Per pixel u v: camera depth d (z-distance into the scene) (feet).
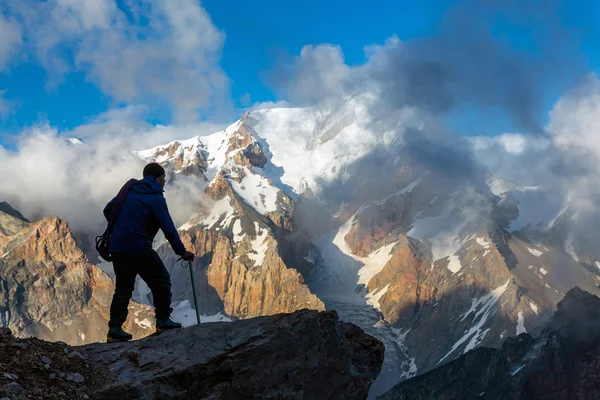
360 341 53.21
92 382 42.37
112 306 51.34
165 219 51.21
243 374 44.34
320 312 49.60
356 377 50.60
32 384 40.32
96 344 47.06
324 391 48.93
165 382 43.04
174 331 48.47
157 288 51.88
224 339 46.44
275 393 45.29
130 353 45.57
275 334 45.85
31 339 43.47
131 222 50.78
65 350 44.01
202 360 44.55
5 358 41.09
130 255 50.70
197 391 43.68
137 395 42.01
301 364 46.44
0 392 38.47
